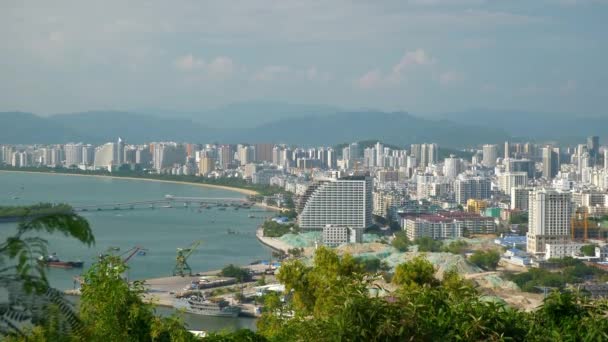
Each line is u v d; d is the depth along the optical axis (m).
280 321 61.84
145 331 44.94
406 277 63.75
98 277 44.53
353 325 42.59
